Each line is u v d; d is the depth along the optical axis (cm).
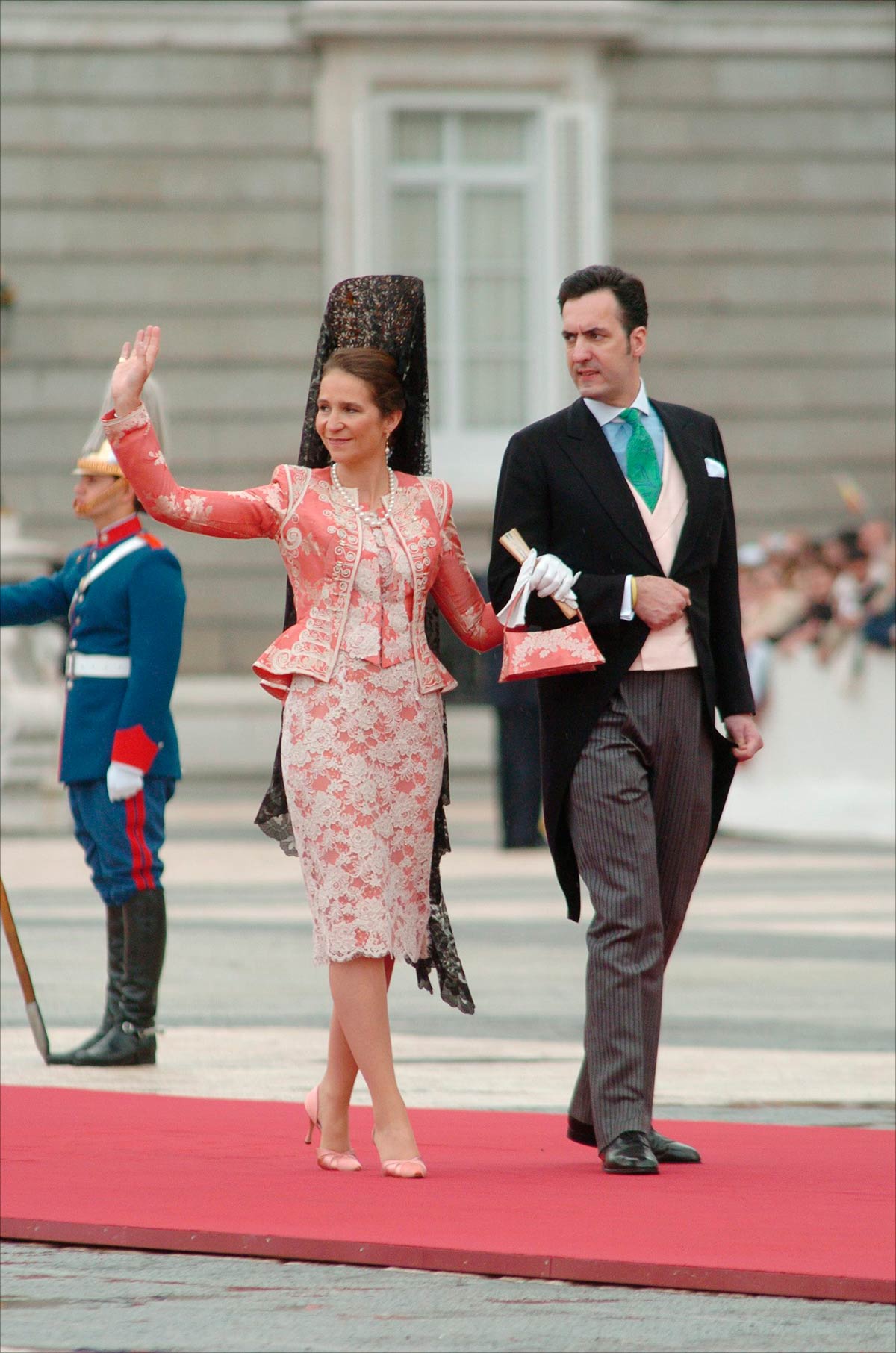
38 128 7256
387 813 1756
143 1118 1988
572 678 1780
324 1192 1664
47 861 4769
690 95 7500
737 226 7519
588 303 1797
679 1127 1962
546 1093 2136
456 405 7644
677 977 3017
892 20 7531
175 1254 1528
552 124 7350
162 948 2311
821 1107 2072
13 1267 1491
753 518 7525
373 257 7381
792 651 5688
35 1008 2231
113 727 2311
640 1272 1431
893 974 3039
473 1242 1497
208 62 7319
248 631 7238
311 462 1828
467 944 3394
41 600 2408
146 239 7300
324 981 2945
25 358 7244
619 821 1762
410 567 1761
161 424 2277
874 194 7556
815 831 5597
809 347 7544
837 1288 1398
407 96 7444
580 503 1781
